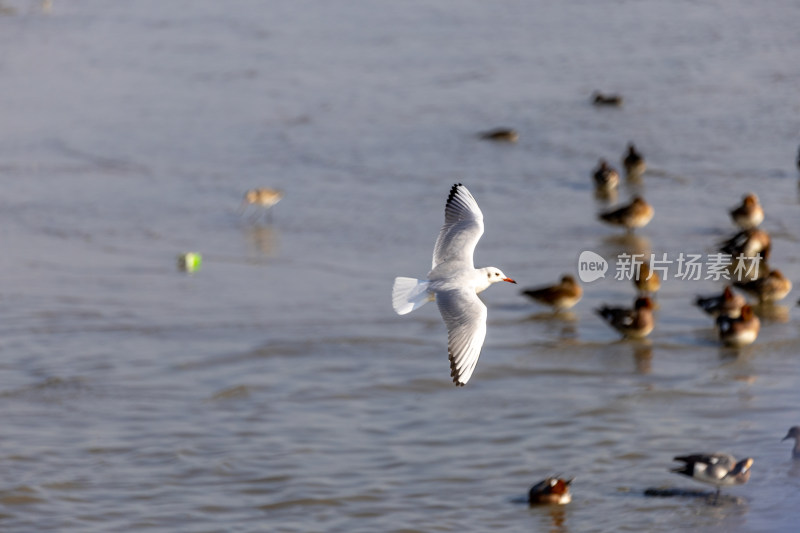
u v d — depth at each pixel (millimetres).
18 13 81875
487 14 74562
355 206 35969
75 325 25344
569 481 17125
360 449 19062
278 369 22719
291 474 18109
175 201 37469
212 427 19953
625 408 20578
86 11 82500
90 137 46969
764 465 18047
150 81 58469
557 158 41656
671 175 38781
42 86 57906
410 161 41594
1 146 45625
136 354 23531
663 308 26297
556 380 22062
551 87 53625
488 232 32781
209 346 23969
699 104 48906
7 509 16938
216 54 65000
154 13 80875
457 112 49250
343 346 23906
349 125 47531
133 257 31219
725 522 16219
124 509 17000
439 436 19547
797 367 22359
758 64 56438
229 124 48688
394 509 16969
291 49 65562
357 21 74000
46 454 18797
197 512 16906
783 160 39812
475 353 11281
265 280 28906
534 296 26109
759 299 26391
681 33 65812
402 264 29906
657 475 17938
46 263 30531
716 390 21281
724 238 31516
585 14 73125
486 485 17734
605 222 32469
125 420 20250
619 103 48906
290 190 38406
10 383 21906
